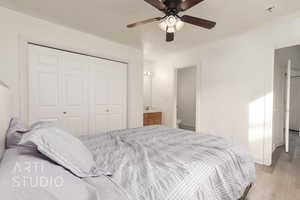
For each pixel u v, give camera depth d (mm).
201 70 3641
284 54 3654
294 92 5461
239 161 1523
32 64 2412
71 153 943
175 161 1197
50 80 2594
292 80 5484
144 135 2051
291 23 2396
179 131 2283
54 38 2561
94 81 3143
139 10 2170
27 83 2312
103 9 2150
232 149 1551
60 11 2207
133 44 3516
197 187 992
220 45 3289
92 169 1012
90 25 2625
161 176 996
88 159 1061
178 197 879
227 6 2035
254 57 2807
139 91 3936
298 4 1992
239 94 3012
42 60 2508
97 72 3186
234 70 3082
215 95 3379
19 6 2092
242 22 2480
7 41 2156
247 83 2902
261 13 2213
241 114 2982
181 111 6406
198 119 3670
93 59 3119
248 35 2873
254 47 2805
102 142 1750
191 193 936
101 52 3162
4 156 872
